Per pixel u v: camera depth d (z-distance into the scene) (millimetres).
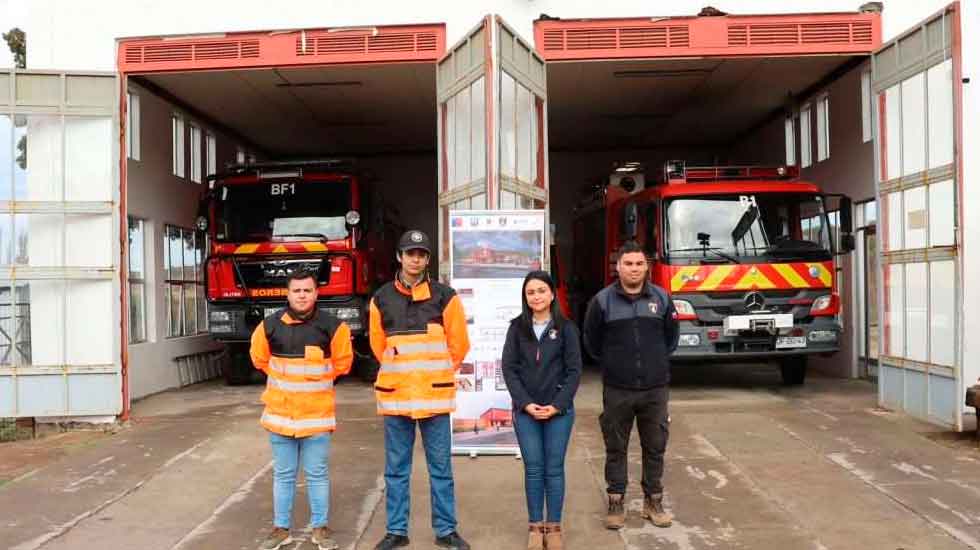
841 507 6309
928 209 9133
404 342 5418
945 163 8789
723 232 11055
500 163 8625
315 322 5531
